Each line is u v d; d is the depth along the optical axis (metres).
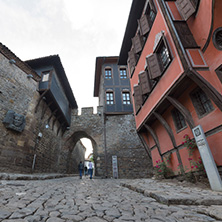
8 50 9.27
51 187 5.16
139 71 8.95
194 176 5.50
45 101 12.53
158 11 6.66
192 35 5.57
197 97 5.48
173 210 2.62
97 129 16.91
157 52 6.94
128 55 11.28
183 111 5.71
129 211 2.58
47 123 12.80
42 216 2.22
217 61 4.62
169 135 6.95
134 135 16.11
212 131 4.79
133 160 15.00
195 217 2.27
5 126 8.35
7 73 9.05
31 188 4.65
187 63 4.85
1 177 6.05
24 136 9.47
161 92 6.52
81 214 2.38
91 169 11.48
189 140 5.71
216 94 4.43
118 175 14.31
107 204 3.05
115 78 18.44
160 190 4.16
